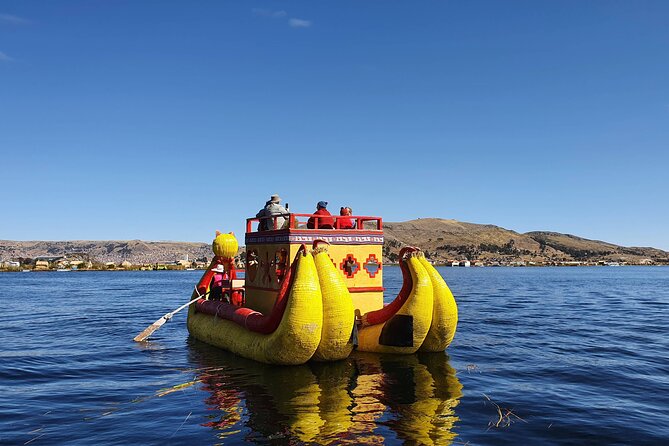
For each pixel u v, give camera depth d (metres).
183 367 14.77
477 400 10.87
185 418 9.81
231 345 16.17
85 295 51.72
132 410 10.45
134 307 37.44
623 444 8.35
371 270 16.22
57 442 8.59
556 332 21.59
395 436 8.65
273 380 12.71
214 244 20.50
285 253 15.48
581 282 82.88
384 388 11.83
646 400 10.93
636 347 17.72
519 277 109.75
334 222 16.69
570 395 11.30
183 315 31.33
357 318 15.73
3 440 8.71
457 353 16.30
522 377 13.02
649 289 61.03
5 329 24.39
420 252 15.22
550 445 8.26
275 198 17.73
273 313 13.95
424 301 14.69
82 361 15.98
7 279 98.06
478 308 33.62
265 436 8.70
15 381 13.27
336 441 8.43
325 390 11.68
